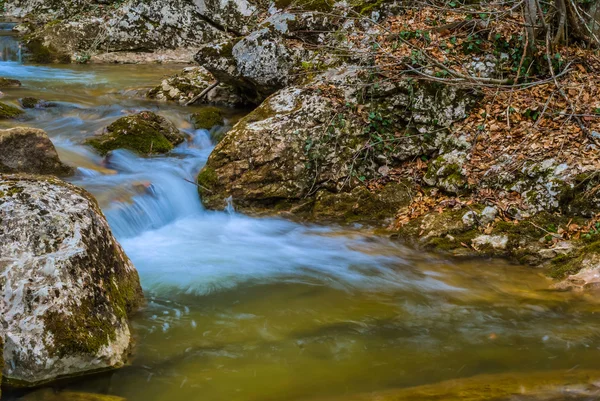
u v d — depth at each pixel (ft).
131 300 15.53
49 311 12.46
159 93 33.47
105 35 44.47
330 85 25.22
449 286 18.26
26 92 32.76
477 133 23.68
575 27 26.63
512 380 12.95
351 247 21.18
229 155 23.98
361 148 24.13
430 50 26.18
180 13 44.70
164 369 13.32
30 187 14.43
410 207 22.74
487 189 21.85
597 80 25.04
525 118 23.95
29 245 13.19
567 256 18.99
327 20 28.43
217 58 28.58
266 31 27.91
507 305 16.98
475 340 14.98
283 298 17.20
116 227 20.45
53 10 52.21
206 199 23.86
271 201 23.97
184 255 20.01
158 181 23.40
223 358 13.84
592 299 17.16
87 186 21.83
